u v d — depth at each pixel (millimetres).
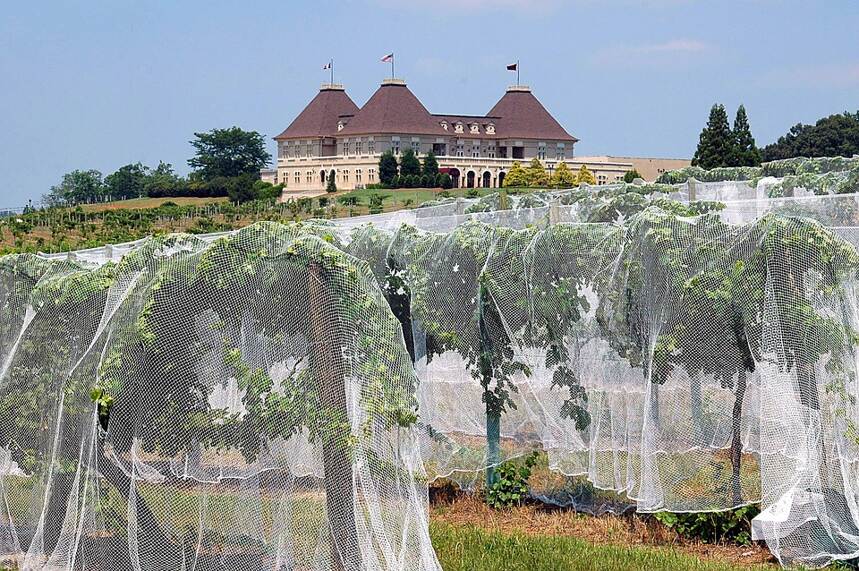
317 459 10508
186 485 10750
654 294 13227
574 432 14438
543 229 15070
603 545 12820
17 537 12578
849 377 11953
